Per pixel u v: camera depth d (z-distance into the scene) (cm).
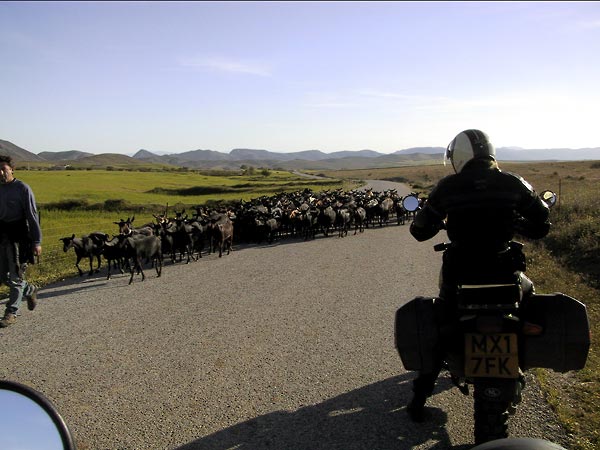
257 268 1285
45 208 3956
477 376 320
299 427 443
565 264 1191
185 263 1464
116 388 526
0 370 578
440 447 407
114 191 6197
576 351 338
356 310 831
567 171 7488
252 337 695
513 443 209
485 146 358
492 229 342
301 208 2319
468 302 330
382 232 2253
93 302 923
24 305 901
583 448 391
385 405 485
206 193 6762
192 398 502
